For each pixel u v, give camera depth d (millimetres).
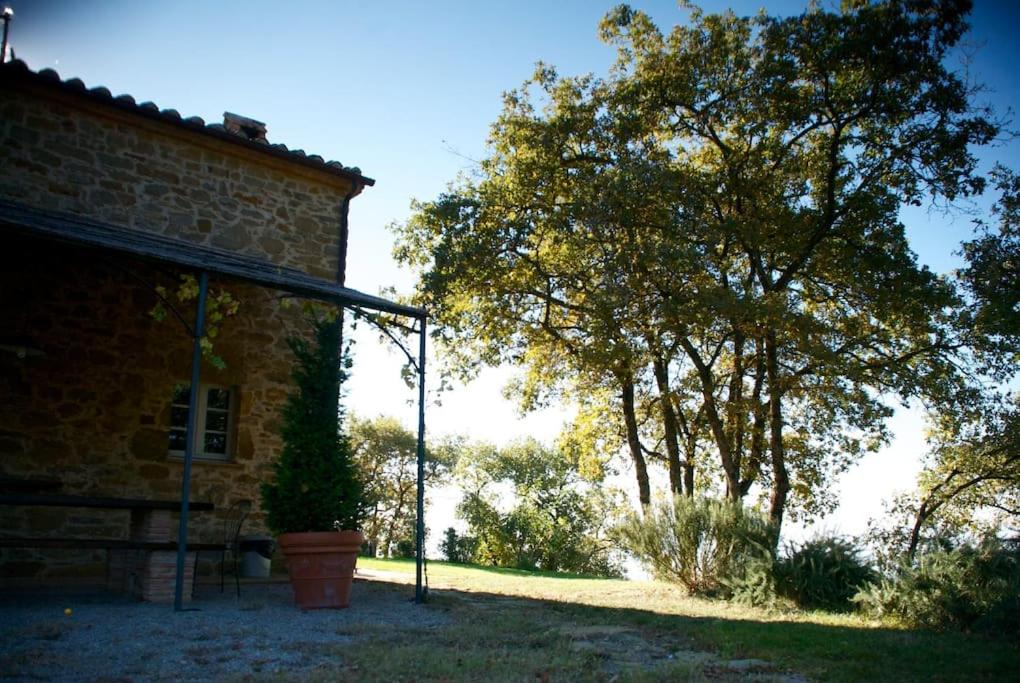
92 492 9594
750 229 15203
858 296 16953
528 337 18297
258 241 11359
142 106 10391
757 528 11742
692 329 14625
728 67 16000
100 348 9898
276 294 11375
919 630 8562
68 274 9789
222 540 10398
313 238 11922
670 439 17938
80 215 9836
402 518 38406
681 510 12250
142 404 10094
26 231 6789
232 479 10594
